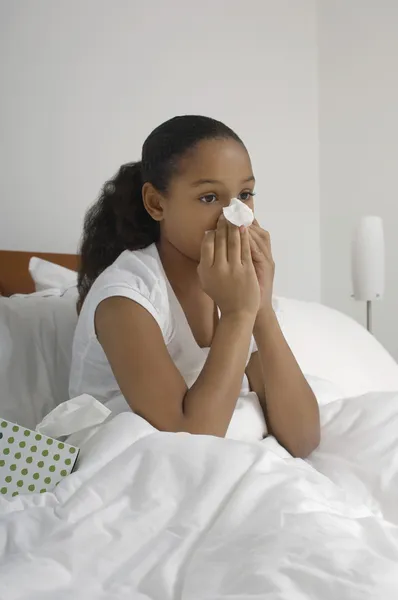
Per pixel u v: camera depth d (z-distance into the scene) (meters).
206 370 0.90
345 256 2.43
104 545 0.64
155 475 0.72
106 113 2.00
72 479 0.74
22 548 0.65
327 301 2.51
